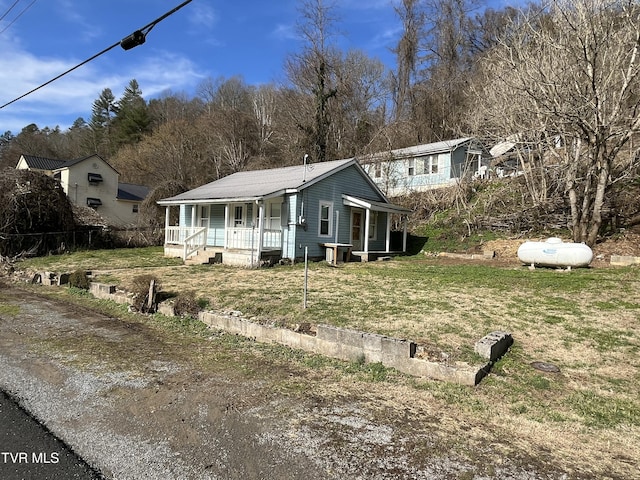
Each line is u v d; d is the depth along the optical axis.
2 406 3.86
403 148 27.81
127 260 16.25
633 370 4.79
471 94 25.75
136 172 42.44
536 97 13.16
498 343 5.12
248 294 8.59
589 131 12.73
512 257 14.55
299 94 31.84
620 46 12.73
